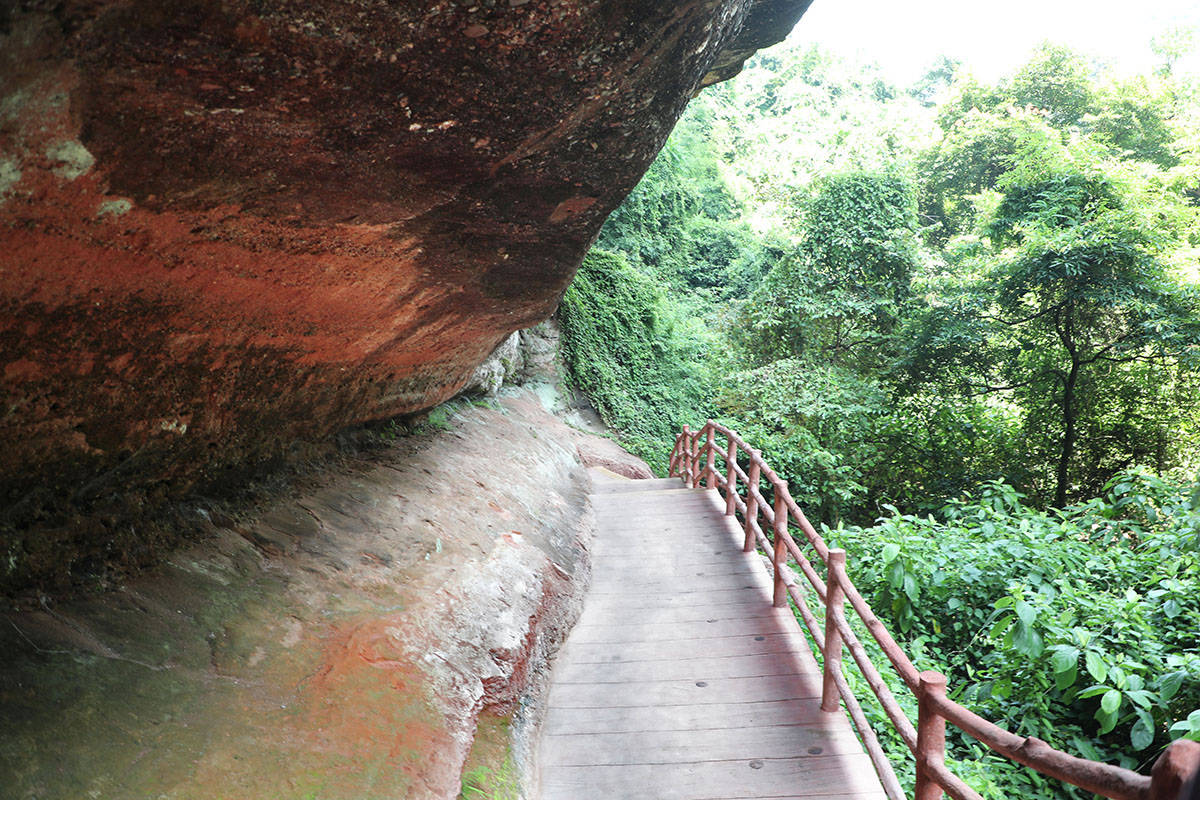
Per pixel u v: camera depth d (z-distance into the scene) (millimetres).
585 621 5746
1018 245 13484
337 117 2484
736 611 5840
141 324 2973
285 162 2621
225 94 2215
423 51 2352
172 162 2369
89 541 3160
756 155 25359
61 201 2236
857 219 14359
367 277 3787
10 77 1829
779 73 30609
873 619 3660
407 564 4465
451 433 7301
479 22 2312
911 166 17547
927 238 21734
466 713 3621
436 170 3033
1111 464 13523
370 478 5309
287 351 4023
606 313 14227
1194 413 12812
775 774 3943
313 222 3059
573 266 5004
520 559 5484
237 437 4113
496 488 6559
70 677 2605
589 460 11484
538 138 3047
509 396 10906
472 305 5047
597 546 7422
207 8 1938
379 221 3285
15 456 2775
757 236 21734
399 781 2930
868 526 13617
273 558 3885
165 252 2730
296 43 2137
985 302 13070
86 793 2266
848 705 4000
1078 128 20156
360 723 3104
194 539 3682
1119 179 12609
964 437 14273
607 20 2535
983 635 6332
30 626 2717
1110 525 7559
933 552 7086
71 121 2037
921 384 14133
